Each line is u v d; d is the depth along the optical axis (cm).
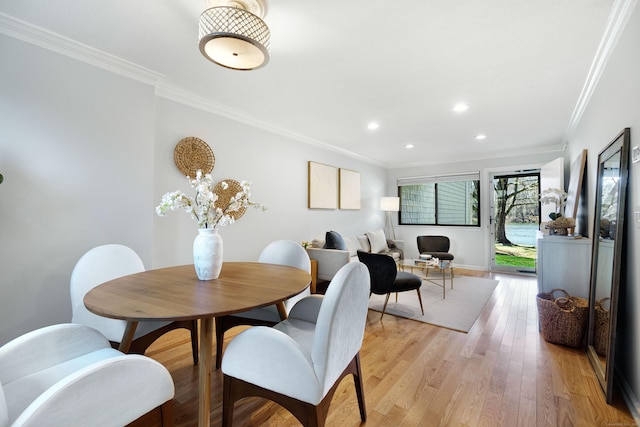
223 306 113
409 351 229
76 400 78
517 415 154
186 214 289
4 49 180
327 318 111
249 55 165
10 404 95
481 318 300
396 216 677
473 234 573
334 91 274
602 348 196
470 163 578
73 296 157
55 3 161
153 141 249
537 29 179
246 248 351
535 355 220
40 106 193
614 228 179
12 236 183
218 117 319
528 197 527
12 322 183
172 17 173
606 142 213
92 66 215
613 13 163
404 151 534
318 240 420
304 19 170
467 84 256
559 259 259
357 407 162
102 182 220
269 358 118
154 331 170
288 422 152
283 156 403
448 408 160
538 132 404
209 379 131
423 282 455
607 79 209
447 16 168
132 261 191
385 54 209
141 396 93
